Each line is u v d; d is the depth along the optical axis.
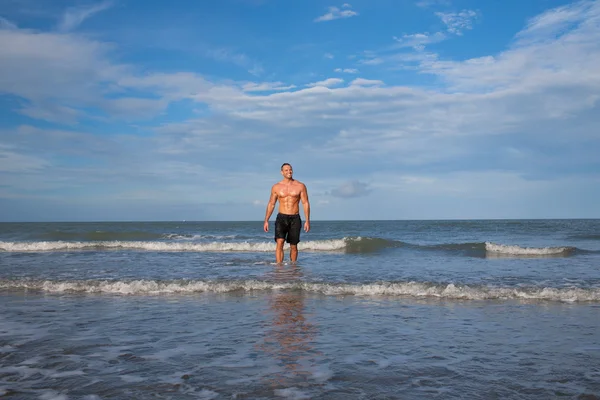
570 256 11.64
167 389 2.41
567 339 3.52
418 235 25.58
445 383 2.50
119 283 6.04
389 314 4.46
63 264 9.26
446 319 4.24
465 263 9.61
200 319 4.23
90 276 7.24
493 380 2.56
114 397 2.30
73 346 3.31
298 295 5.57
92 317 4.34
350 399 2.25
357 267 8.63
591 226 42.44
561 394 2.34
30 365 2.86
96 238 22.88
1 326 3.97
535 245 16.89
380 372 2.70
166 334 3.67
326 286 5.85
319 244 14.45
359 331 3.76
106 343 3.40
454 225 49.22
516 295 5.39
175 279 6.50
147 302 5.14
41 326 3.97
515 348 3.26
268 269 8.24
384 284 5.82
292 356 3.04
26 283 6.20
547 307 4.84
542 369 2.77
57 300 5.30
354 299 5.30
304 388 2.42
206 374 2.66
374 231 31.84
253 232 32.91
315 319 4.23
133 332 3.74
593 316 4.39
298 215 9.56
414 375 2.64
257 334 3.66
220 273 7.57
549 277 7.14
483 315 4.43
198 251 13.79
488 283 6.44
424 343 3.39
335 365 2.84
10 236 22.59
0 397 2.30
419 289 5.66
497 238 22.16
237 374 2.66
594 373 2.69
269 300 5.23
